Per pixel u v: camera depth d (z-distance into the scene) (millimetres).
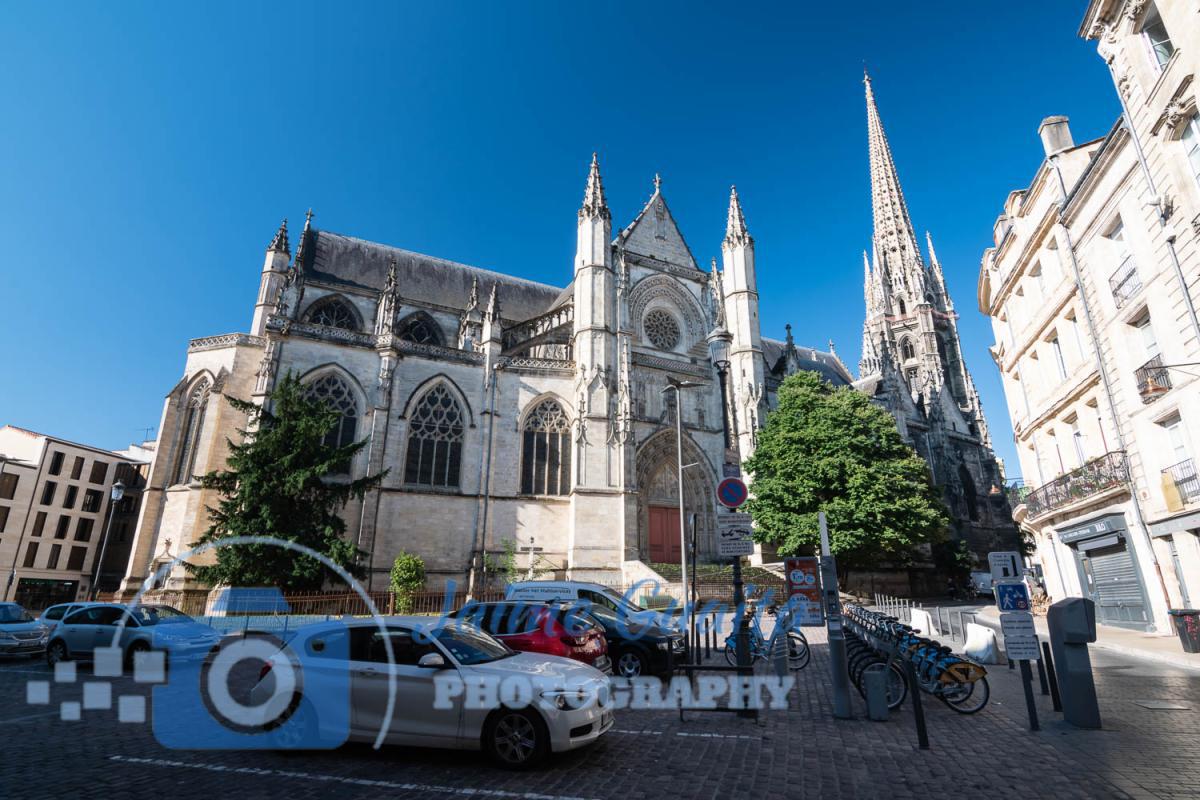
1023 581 10773
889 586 52344
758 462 45062
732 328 53969
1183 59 17156
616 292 47750
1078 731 9883
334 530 30078
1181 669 15133
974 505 74875
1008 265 31875
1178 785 7332
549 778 8062
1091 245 23594
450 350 43406
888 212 98812
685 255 55781
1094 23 21047
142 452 80250
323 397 39625
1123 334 22172
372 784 7867
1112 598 24062
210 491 36594
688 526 47156
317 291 49406
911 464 42281
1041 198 27953
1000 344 35250
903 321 93250
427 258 59281
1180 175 18141
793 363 59375
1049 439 29797
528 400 44281
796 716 11453
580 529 40500
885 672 11477
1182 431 19953
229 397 31688
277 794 7512
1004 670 16203
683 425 48906
